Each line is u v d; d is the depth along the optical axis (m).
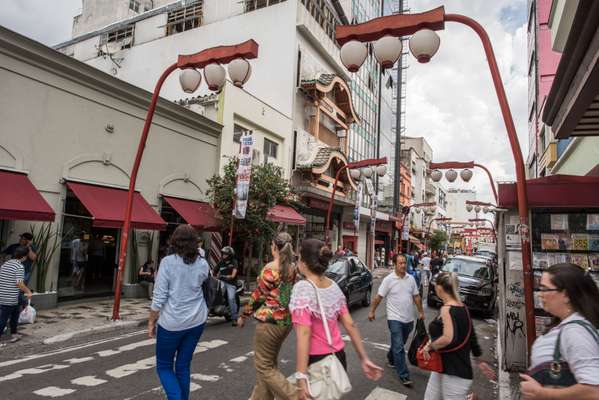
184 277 3.99
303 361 2.85
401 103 49.62
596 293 2.14
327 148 23.42
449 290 3.91
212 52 8.94
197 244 4.15
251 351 7.06
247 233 14.54
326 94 25.97
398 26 6.35
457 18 6.16
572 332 2.03
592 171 9.62
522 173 5.82
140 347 7.19
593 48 4.07
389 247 40.03
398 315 5.98
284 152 21.08
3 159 9.53
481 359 7.53
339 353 3.03
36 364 6.08
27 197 9.30
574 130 7.05
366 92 35.62
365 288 12.78
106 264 12.27
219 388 5.25
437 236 58.34
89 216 11.73
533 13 23.08
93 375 5.61
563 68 4.96
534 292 6.30
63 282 10.98
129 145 12.80
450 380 3.65
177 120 14.61
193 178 15.32
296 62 22.44
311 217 24.23
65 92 10.92
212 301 4.23
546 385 2.07
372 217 30.22
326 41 25.91
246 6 24.25
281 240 4.18
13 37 9.57
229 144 17.06
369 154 36.25
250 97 18.38
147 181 13.40
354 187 26.25
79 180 11.25
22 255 7.06
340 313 3.18
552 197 6.15
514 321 6.42
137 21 27.98
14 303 6.93
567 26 7.79
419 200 57.75
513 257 6.53
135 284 12.60
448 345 3.68
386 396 5.28
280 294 3.91
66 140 10.93
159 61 25.58
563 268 2.22
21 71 9.88
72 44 31.06
